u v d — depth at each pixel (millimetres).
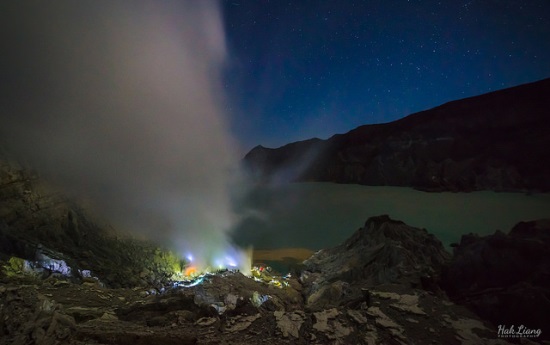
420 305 4473
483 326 4016
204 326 4078
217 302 4594
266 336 3898
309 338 3871
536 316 3883
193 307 4582
